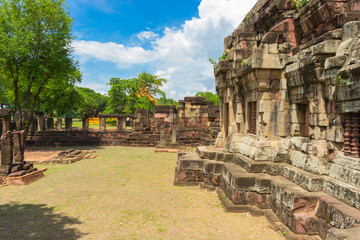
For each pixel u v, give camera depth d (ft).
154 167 46.98
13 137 38.27
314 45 21.11
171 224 20.94
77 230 19.76
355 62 15.94
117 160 54.90
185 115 84.89
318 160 20.01
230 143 33.73
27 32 57.72
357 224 12.84
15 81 62.13
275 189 21.58
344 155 18.43
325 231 16.40
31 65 58.54
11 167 35.53
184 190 31.24
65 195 29.14
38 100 91.91
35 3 59.52
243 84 31.32
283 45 25.89
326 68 18.79
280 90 26.61
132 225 20.77
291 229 18.26
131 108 155.94
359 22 17.90
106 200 27.37
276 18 27.73
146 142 81.15
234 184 24.07
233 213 23.25
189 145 76.33
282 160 25.54
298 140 23.66
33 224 20.92
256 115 28.66
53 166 47.80
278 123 26.89
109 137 85.10
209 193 29.89
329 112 19.74
